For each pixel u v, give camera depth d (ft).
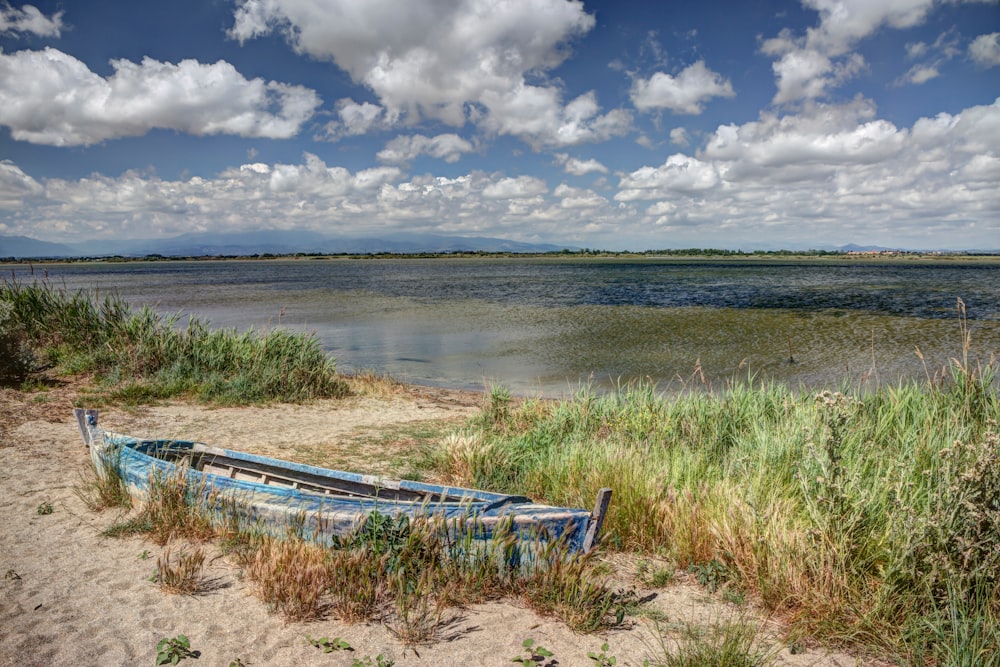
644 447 28.09
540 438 32.17
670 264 493.77
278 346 50.44
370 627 15.01
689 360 65.57
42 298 53.47
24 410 36.17
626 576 18.33
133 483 22.29
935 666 13.66
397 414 43.32
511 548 17.01
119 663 13.28
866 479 19.48
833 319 98.43
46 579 16.96
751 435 27.96
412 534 16.88
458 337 84.07
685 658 13.65
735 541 17.98
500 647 14.39
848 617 15.19
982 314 105.09
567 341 79.36
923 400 26.91
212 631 14.61
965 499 15.10
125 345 48.75
